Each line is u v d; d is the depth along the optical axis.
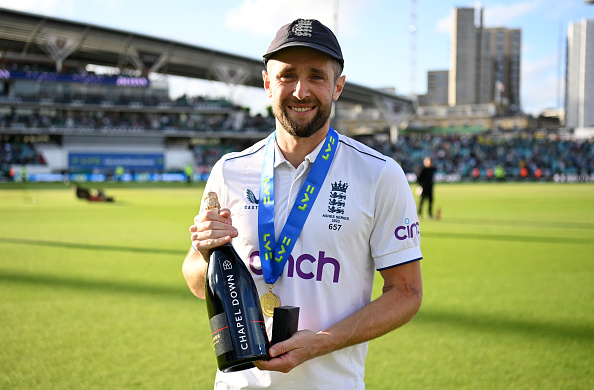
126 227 12.22
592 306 5.34
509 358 3.92
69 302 5.40
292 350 1.57
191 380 3.49
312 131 1.75
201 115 56.66
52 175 43.19
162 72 55.16
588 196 25.48
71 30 43.28
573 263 7.78
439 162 53.53
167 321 4.78
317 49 1.65
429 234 11.20
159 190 30.36
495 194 27.52
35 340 4.23
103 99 51.56
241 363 1.55
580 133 70.38
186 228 12.06
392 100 63.00
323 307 1.77
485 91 135.75
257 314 1.64
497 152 55.41
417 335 4.46
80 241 9.91
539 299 5.64
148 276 6.72
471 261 7.95
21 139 49.41
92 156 49.81
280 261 1.77
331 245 1.76
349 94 59.81
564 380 3.51
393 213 1.80
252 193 1.88
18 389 3.32
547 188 34.94
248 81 58.00
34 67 50.72
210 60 51.12
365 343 1.90
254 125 57.28
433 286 6.28
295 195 1.84
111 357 3.88
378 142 62.31
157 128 52.09
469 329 4.61
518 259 8.12
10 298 5.53
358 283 1.82
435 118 94.19
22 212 16.00
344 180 1.81
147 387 3.38
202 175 47.91
